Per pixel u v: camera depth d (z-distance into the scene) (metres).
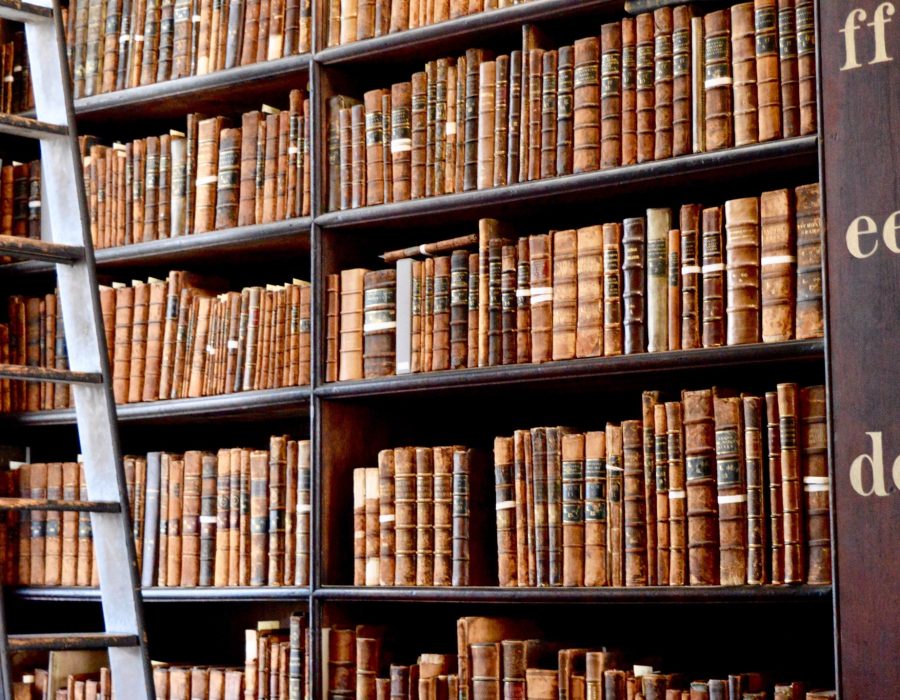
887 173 2.53
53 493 3.65
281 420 3.68
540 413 3.45
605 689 2.77
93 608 4.01
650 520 2.76
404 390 3.11
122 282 3.86
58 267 2.89
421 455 3.07
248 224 3.40
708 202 3.05
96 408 2.81
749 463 2.65
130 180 3.62
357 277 3.24
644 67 2.88
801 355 2.62
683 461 2.73
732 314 2.72
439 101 3.15
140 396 3.55
